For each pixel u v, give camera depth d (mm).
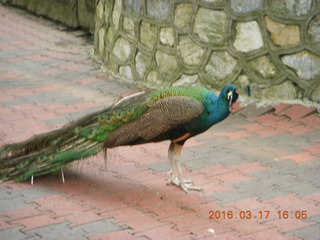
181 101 5910
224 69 8789
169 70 9312
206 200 6125
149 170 6867
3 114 8555
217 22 8680
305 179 6562
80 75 10289
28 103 9008
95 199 6148
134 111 6012
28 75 10328
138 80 9812
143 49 9602
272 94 8602
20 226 5555
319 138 7680
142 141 6031
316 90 8391
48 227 5539
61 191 6336
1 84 9844
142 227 5555
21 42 12242
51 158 6211
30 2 14312
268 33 8422
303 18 8195
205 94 5984
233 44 8648
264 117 8359
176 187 6430
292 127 8023
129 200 6133
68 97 9273
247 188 6375
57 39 12492
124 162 7086
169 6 9070
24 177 6281
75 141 6191
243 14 8492
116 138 6035
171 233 5445
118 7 10016
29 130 7973
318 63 8305
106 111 6164
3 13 14438
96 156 6512
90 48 11875
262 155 7223
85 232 5449
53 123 8219
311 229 5512
